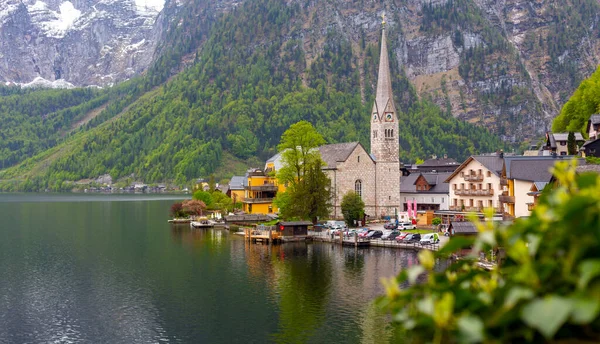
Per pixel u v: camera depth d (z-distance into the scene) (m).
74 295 84.62
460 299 10.17
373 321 67.94
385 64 173.25
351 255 114.69
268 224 160.00
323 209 150.62
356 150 169.12
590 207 9.20
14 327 69.19
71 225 194.62
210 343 62.06
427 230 141.88
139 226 190.00
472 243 10.84
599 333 9.16
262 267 103.69
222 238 150.75
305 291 83.75
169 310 75.50
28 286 90.81
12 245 139.00
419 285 11.49
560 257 9.55
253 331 65.62
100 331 67.25
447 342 10.09
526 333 9.34
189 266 106.31
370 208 170.88
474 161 146.12
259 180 196.12
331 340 61.50
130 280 94.50
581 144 145.75
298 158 157.75
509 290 9.69
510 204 117.94
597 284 8.75
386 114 171.62
